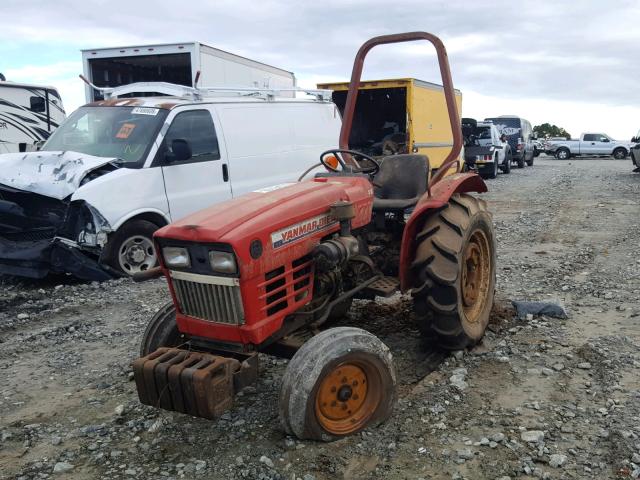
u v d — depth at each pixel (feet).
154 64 41.01
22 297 21.25
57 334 17.11
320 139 30.68
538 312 16.71
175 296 11.01
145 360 10.14
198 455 10.43
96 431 11.37
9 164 22.71
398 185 15.31
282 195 11.72
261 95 28.53
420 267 13.16
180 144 23.08
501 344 14.69
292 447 10.44
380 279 14.11
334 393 10.55
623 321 16.21
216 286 10.30
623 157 109.81
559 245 27.53
